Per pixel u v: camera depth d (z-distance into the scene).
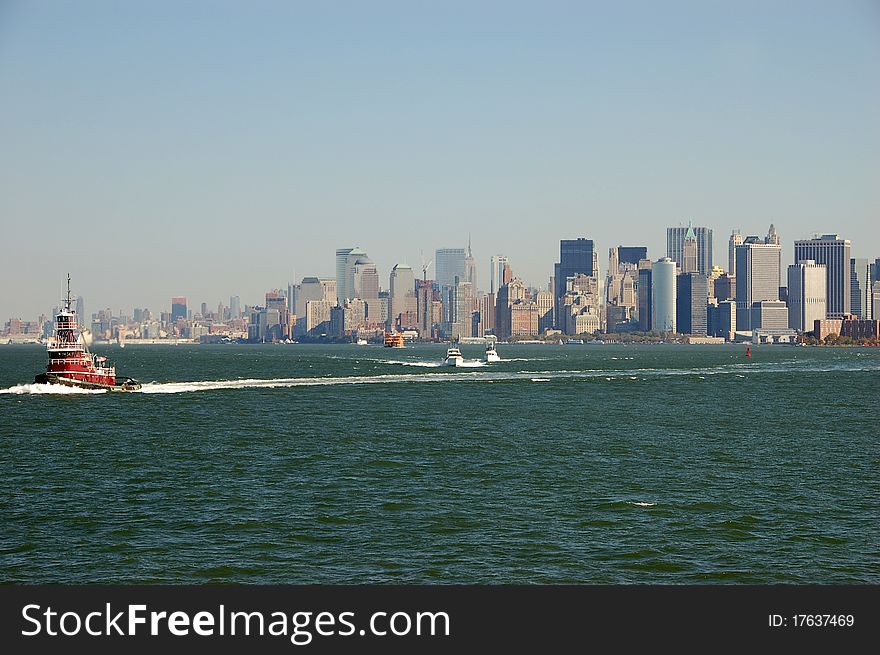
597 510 73.31
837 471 91.44
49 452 103.69
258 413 146.62
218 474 89.44
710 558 61.22
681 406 163.50
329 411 151.00
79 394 174.00
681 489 81.69
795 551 62.75
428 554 61.78
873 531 67.44
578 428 128.12
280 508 74.06
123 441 112.75
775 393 195.00
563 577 57.84
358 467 93.38
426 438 116.12
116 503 76.12
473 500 76.94
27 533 66.62
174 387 195.00
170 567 59.47
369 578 57.59
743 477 87.75
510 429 126.56
